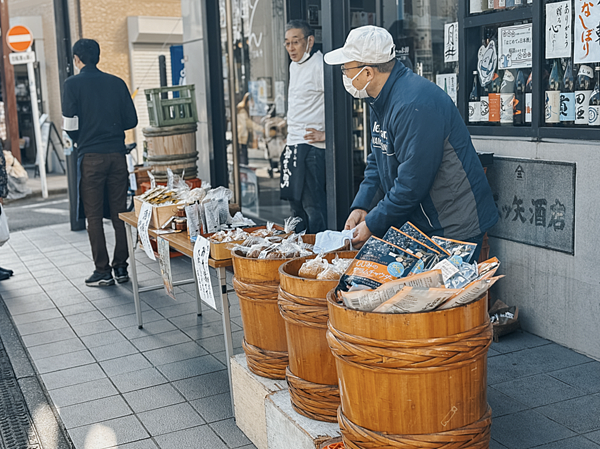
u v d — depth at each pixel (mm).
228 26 6270
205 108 6648
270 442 2645
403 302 1761
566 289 3527
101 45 12703
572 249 3455
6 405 3391
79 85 5230
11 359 4016
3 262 6605
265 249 2752
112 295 5246
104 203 5582
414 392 1821
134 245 4602
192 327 4398
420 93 2633
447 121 2646
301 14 5277
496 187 3883
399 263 2059
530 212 3682
